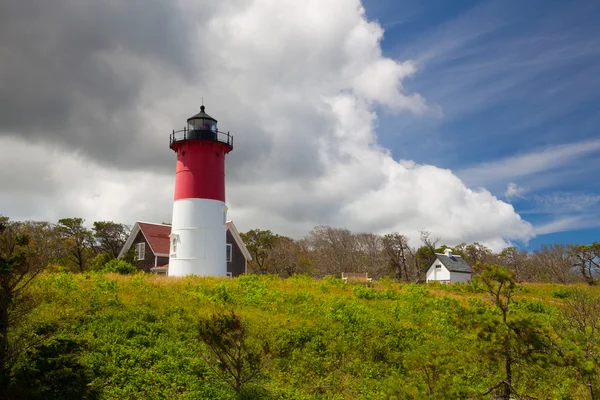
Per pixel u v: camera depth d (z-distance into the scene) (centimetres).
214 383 1239
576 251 6116
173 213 3412
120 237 5553
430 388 959
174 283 2302
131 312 1641
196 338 1496
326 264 6069
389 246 6156
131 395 1128
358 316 1928
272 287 2545
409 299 2514
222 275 3338
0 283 986
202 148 3372
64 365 991
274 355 1388
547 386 1189
